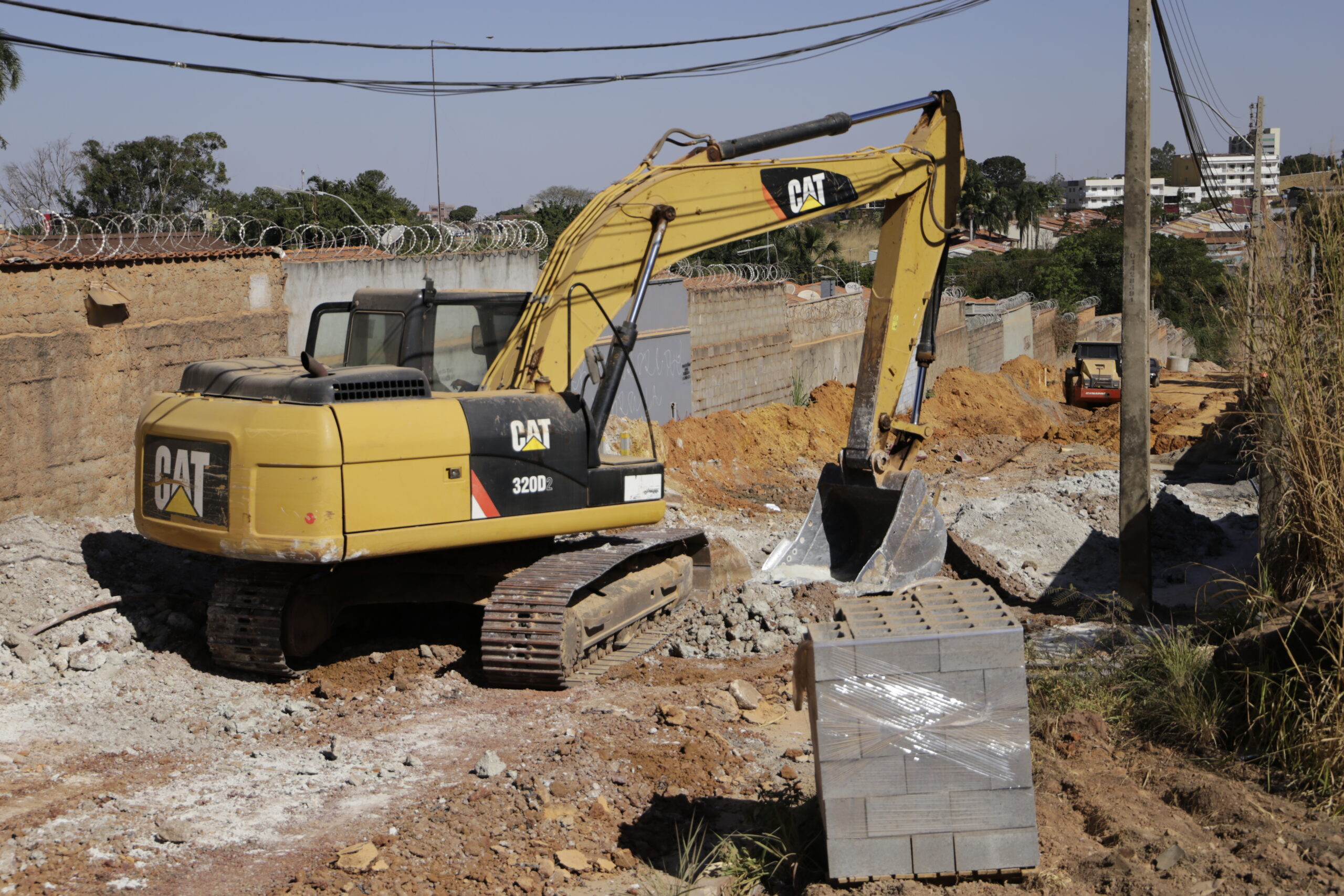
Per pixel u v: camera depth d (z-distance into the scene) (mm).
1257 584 8281
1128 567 11125
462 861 5762
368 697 8469
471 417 8711
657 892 5410
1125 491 11148
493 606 8641
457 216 58125
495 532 8867
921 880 5066
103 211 41156
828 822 5031
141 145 42188
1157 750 6801
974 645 4980
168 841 5980
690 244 10242
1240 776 6332
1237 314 7824
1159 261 42594
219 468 8305
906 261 11648
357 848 5809
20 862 5656
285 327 14695
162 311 12703
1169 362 56531
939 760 5000
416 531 8422
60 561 10125
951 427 32219
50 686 8273
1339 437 7090
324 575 8891
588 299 9594
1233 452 22438
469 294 9828
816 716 5090
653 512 9992
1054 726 7000
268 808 6477
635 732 7488
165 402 9039
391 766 7098
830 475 11742
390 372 8633
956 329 40250
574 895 5430
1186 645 7746
